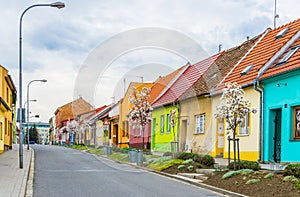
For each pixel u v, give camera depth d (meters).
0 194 10.77
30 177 15.02
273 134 17.95
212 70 25.16
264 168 14.80
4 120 31.81
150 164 18.88
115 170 18.09
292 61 17.36
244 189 11.41
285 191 10.37
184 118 24.91
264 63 19.88
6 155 27.55
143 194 11.20
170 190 12.13
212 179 13.59
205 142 22.81
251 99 19.38
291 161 16.33
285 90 16.95
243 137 19.73
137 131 27.78
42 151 34.97
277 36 22.14
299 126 16.16
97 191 11.62
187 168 16.47
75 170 17.84
